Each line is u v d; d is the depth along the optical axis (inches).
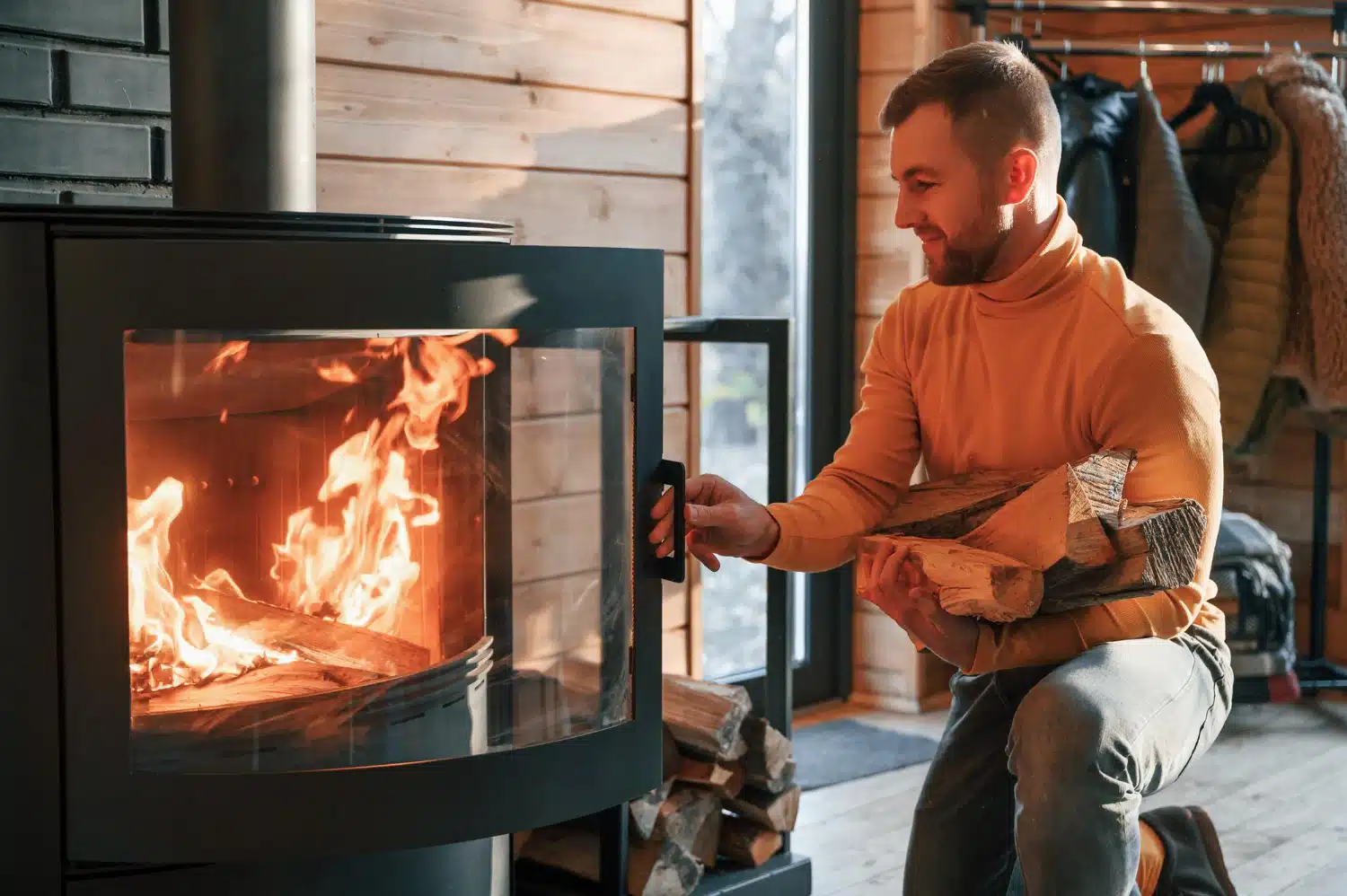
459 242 57.1
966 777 64.3
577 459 61.6
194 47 62.9
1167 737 53.0
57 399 54.6
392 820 58.1
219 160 63.4
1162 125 120.1
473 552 61.4
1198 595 56.4
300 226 56.0
